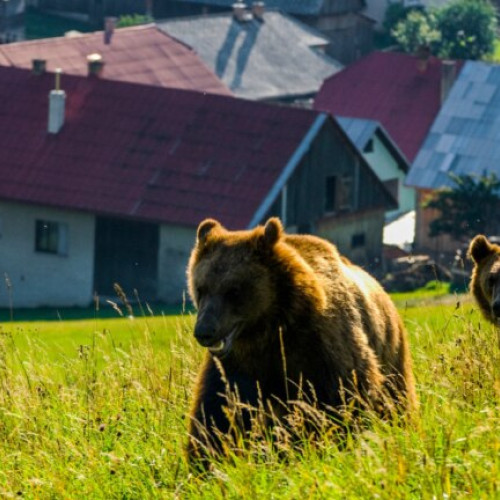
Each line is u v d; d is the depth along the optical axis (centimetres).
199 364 3055
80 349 3259
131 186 14300
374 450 2214
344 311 2464
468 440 2184
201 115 14812
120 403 2903
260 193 13838
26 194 14600
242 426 2361
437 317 4144
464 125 18288
